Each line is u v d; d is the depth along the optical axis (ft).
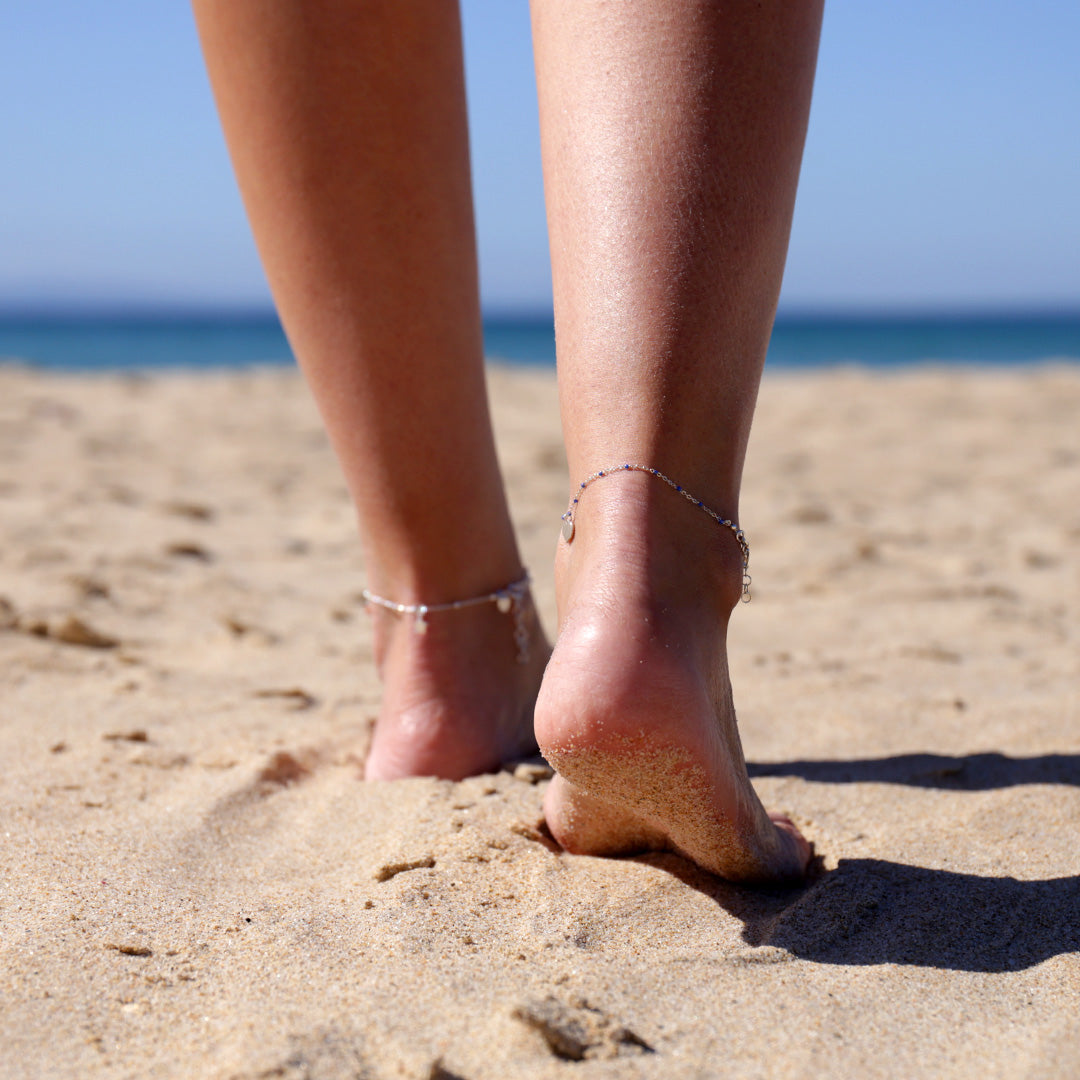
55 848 3.77
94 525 11.03
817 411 23.59
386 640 4.66
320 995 2.82
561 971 2.96
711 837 3.27
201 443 18.15
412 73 3.81
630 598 2.95
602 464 3.04
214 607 8.04
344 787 4.44
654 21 3.01
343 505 12.99
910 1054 2.61
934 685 6.22
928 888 3.54
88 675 6.14
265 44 3.70
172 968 2.99
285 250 3.93
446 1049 2.55
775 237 3.02
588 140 3.05
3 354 93.30
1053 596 8.80
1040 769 4.69
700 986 2.92
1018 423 21.20
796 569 9.73
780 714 5.64
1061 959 3.08
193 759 4.78
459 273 4.08
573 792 3.62
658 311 2.97
